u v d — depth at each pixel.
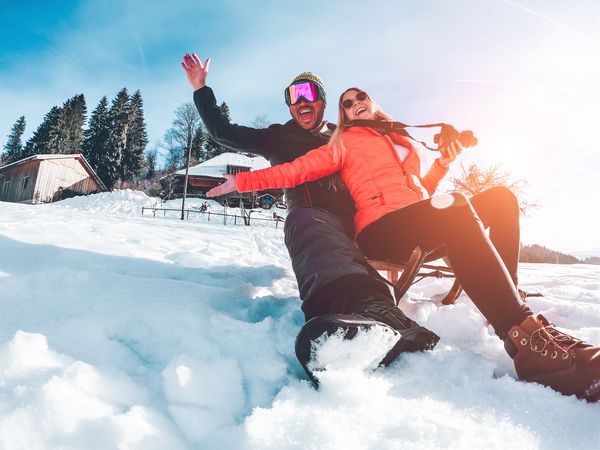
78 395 0.85
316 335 0.93
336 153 1.79
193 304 1.52
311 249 1.39
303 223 1.51
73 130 63.62
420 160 1.86
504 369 1.16
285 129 2.45
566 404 0.90
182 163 59.22
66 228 3.37
